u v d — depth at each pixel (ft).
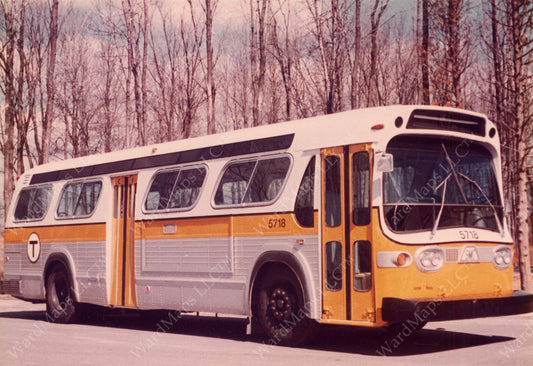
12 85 80.18
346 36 70.23
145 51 85.40
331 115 34.09
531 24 55.67
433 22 61.00
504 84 61.98
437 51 60.95
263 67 73.97
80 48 97.86
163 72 93.56
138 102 84.79
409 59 71.41
